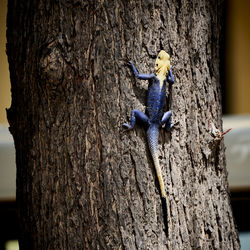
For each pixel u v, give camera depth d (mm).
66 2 2459
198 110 2537
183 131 2514
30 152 2518
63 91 2469
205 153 2539
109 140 2463
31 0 2494
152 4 2477
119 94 2463
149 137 2473
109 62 2459
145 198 2469
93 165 2467
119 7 2461
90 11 2457
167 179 2488
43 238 2506
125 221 2463
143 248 2461
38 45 2473
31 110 2510
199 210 2525
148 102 2475
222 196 2570
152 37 2477
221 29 2621
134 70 2463
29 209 2529
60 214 2486
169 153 2498
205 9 2547
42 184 2502
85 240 2473
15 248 3027
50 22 2465
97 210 2467
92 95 2463
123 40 2463
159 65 2475
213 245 2535
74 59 2457
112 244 2463
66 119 2475
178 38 2504
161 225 2475
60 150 2480
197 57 2533
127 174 2465
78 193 2473
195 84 2533
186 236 2500
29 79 2500
